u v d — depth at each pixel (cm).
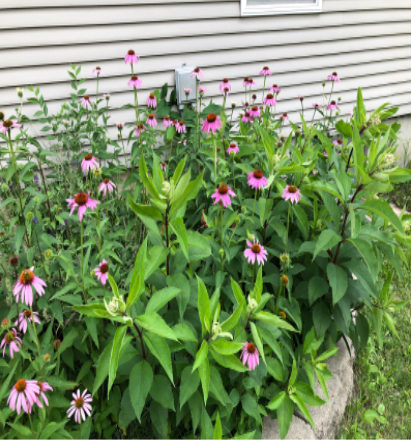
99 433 179
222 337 170
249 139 303
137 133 331
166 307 185
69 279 199
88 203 171
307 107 523
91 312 141
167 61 393
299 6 457
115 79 374
